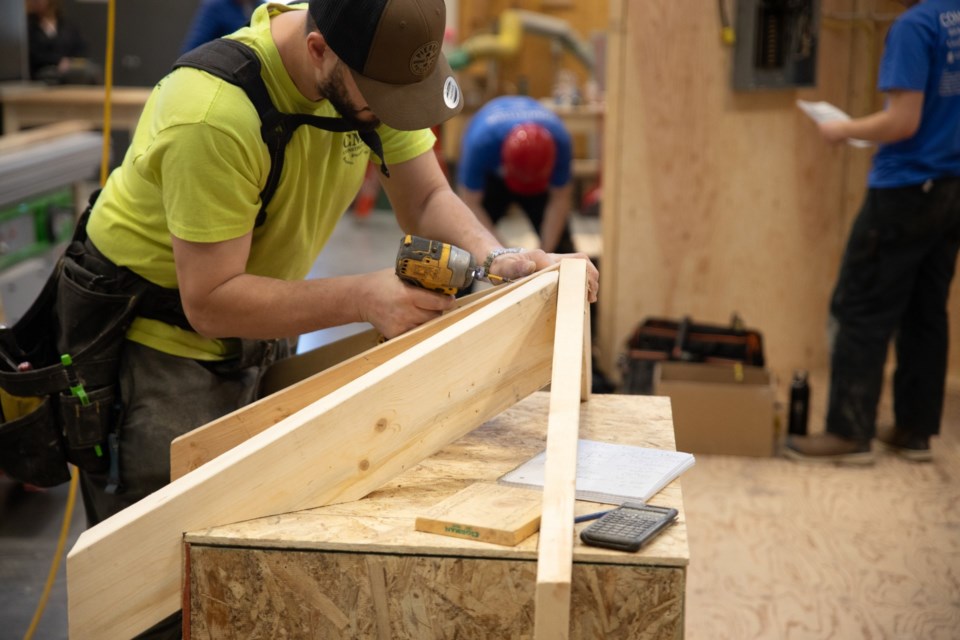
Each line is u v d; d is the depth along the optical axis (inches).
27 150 126.3
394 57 51.3
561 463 46.5
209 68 54.4
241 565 45.8
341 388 50.9
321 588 45.6
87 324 61.9
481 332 54.3
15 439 62.8
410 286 56.4
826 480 132.8
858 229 131.2
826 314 167.9
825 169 162.9
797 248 166.2
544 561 40.8
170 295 61.9
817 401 161.0
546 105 260.5
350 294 56.5
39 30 244.4
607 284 169.9
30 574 110.8
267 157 56.1
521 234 256.8
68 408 61.6
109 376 62.5
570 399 50.0
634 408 65.4
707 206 165.9
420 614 45.3
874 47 158.1
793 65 156.9
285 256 63.1
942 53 119.7
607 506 49.1
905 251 129.1
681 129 163.5
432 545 44.6
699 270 168.2
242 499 47.4
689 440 142.3
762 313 169.0
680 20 159.3
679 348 146.7
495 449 58.1
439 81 54.4
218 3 164.2
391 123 52.8
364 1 50.6
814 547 113.5
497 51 281.6
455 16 311.9
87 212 66.0
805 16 154.5
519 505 47.6
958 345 161.0
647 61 161.3
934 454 141.3
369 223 301.4
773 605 100.9
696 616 98.7
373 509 49.3
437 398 53.2
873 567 108.8
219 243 54.7
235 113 53.6
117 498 64.4
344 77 53.3
